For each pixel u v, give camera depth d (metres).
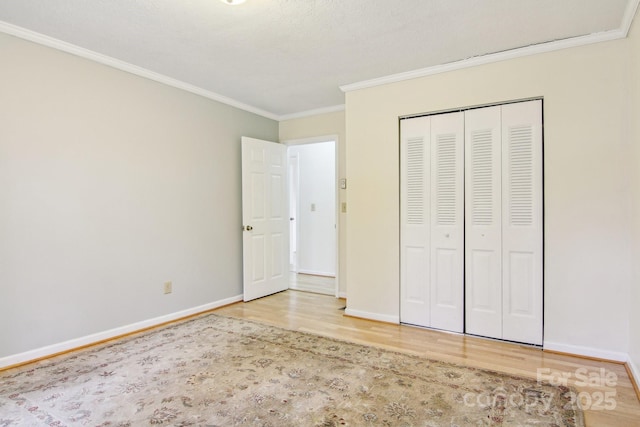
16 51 2.48
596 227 2.57
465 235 3.10
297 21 2.38
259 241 4.45
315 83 3.60
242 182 4.23
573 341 2.66
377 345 2.86
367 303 3.57
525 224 2.85
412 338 3.03
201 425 1.79
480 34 2.57
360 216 3.59
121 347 2.81
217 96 3.96
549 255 2.72
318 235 6.09
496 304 2.97
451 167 3.16
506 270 2.93
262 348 2.79
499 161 2.95
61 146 2.71
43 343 2.62
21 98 2.51
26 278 2.53
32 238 2.56
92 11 2.25
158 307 3.40
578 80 2.62
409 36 2.60
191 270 3.72
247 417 1.86
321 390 2.14
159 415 1.88
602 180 2.55
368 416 1.87
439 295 3.23
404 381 2.25
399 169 3.40
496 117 2.96
